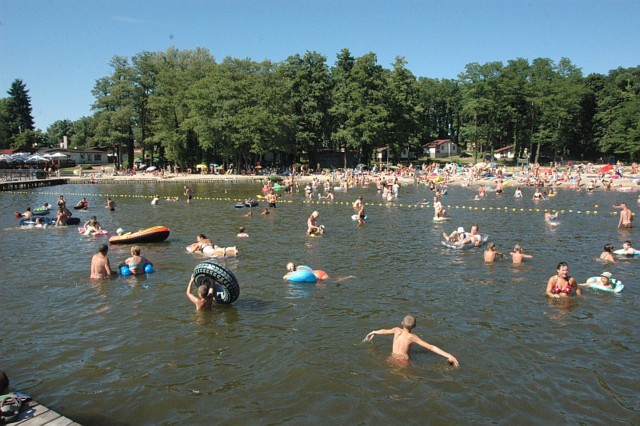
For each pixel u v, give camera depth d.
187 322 11.77
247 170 79.25
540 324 11.59
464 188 57.50
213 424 7.49
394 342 9.98
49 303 13.18
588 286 14.59
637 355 9.89
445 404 8.02
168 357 9.85
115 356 9.91
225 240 22.81
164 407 7.98
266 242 22.27
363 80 81.56
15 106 126.31
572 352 10.03
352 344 10.43
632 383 8.75
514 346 10.32
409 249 20.48
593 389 8.53
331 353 9.98
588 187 52.19
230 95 73.94
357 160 91.12
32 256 19.06
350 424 7.46
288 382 8.79
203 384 8.74
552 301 13.29
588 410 7.87
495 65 89.25
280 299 13.54
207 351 10.13
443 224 28.06
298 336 10.88
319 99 86.00
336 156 91.19
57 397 8.31
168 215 32.50
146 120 84.06
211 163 85.75
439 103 120.31
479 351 10.06
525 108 92.62
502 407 7.94
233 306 12.95
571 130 93.19
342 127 84.44
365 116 79.50
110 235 24.06
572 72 94.56
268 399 8.22
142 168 87.31
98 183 66.69
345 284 15.03
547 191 51.94
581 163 91.62
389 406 7.96
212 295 12.73
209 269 12.56
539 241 22.44
